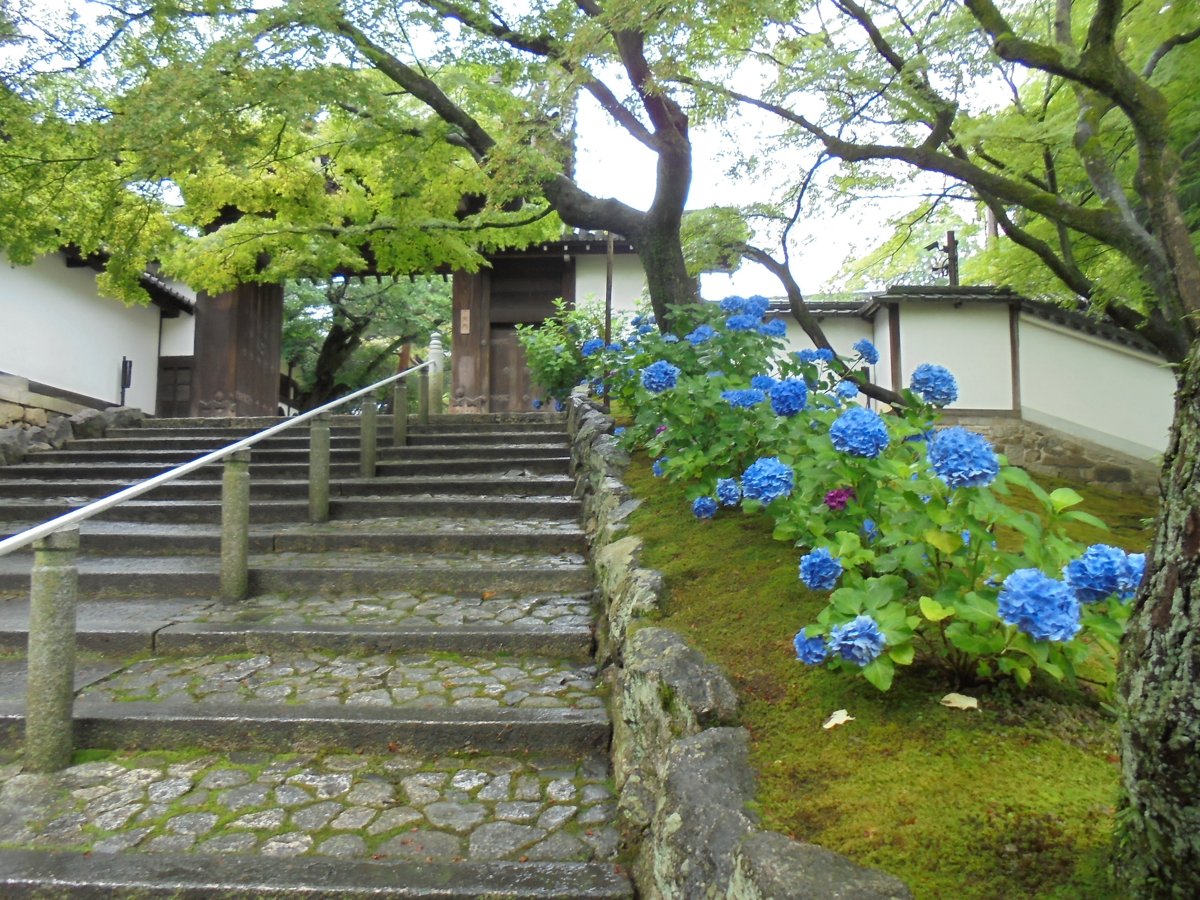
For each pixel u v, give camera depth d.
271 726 3.38
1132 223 5.93
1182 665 1.18
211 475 8.16
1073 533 6.41
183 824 2.81
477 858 2.62
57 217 8.05
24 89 6.79
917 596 2.45
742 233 9.01
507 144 6.48
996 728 1.95
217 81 6.46
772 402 3.33
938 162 6.42
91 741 3.37
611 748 3.29
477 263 11.70
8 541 3.04
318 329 22.17
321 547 5.89
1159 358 11.59
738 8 5.25
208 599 5.00
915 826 1.61
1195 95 7.07
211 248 9.90
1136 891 1.28
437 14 7.20
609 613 3.90
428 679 3.90
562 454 8.14
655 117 7.02
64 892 2.48
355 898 2.45
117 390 12.94
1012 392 11.79
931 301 11.81
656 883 2.10
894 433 2.82
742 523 3.84
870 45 7.20
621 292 14.40
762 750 2.09
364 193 10.73
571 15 7.14
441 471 7.90
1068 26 6.42
